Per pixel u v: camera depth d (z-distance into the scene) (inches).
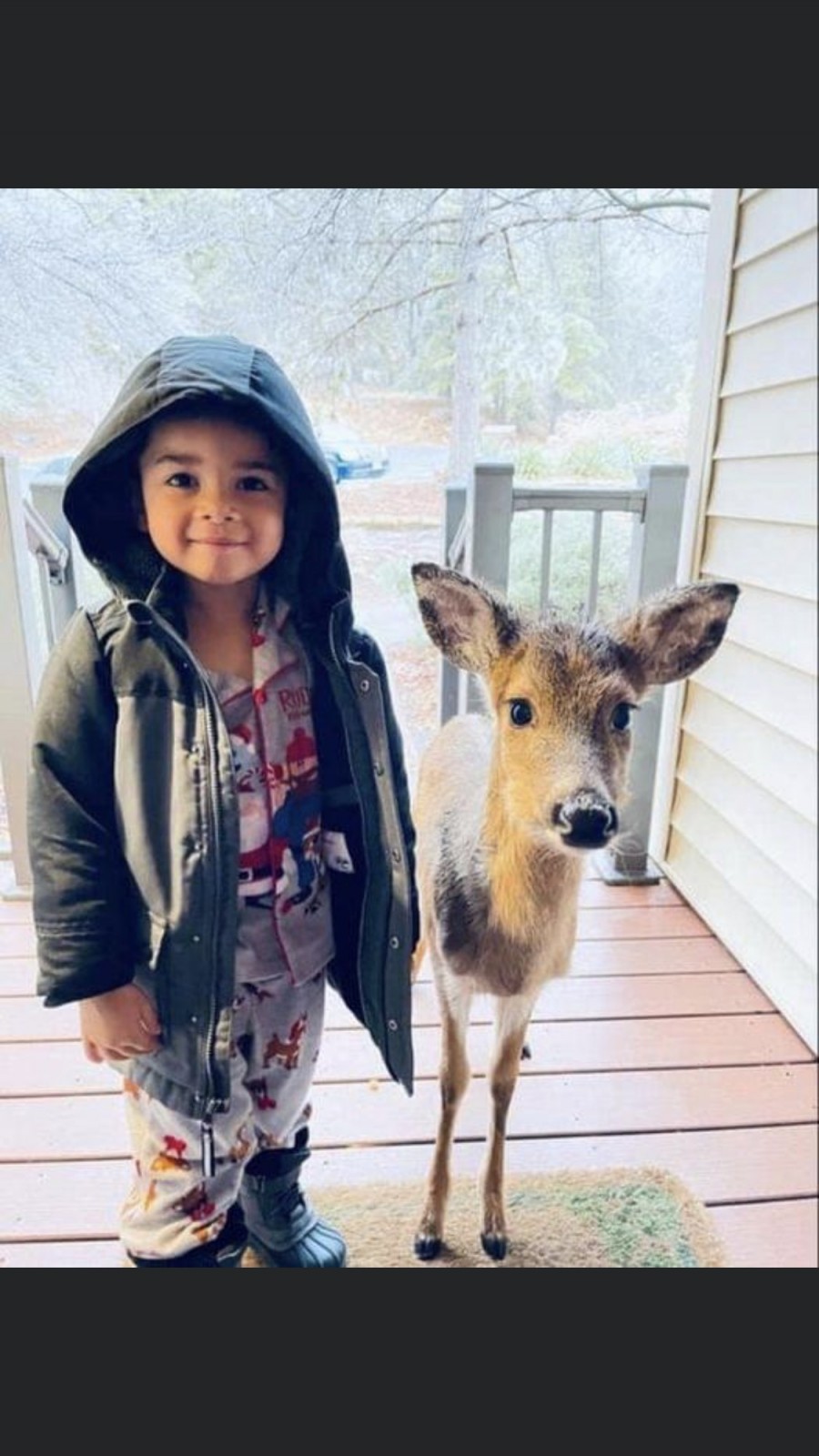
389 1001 39.2
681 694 71.8
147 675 32.2
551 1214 46.5
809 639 56.0
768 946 63.2
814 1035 57.9
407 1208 47.0
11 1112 53.0
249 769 34.3
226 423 30.6
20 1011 61.4
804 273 53.9
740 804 65.7
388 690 38.7
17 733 69.8
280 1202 43.1
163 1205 37.0
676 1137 51.7
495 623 36.7
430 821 44.5
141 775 32.2
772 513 58.7
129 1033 34.1
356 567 85.8
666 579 68.6
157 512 31.3
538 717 35.0
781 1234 45.8
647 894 75.2
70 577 71.0
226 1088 34.4
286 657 34.9
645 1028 60.2
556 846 34.7
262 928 35.8
